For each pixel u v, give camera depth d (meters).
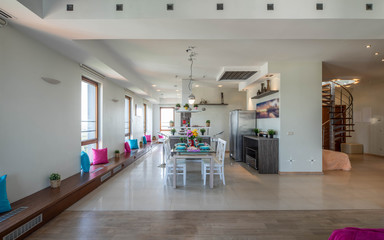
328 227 2.74
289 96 5.49
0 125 2.67
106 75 5.66
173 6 2.68
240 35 3.21
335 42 4.14
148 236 2.50
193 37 3.27
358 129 9.41
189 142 5.39
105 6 2.66
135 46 4.37
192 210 3.23
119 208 3.29
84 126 5.12
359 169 6.12
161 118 14.40
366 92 9.05
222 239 2.44
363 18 2.70
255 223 2.83
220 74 6.57
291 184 4.61
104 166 5.27
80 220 2.88
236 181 4.84
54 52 3.72
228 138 9.42
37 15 2.54
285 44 4.25
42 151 3.42
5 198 2.57
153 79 7.75
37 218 2.62
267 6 2.68
